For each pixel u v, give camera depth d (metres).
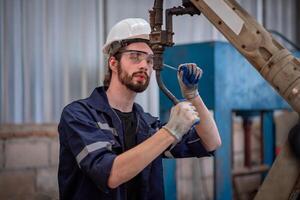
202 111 1.24
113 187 1.01
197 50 1.96
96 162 1.03
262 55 0.79
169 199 2.17
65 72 2.37
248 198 3.26
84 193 1.18
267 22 3.29
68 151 1.18
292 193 0.78
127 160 0.99
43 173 2.33
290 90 0.76
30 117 2.27
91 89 2.45
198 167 2.94
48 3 2.29
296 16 3.49
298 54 2.22
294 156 0.77
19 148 2.24
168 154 1.36
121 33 1.20
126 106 1.29
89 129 1.12
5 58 2.18
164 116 2.13
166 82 2.08
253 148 3.18
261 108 2.13
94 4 2.44
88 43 2.43
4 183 2.20
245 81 2.04
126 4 2.54
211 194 3.00
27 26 2.24
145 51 1.18
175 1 1.93
